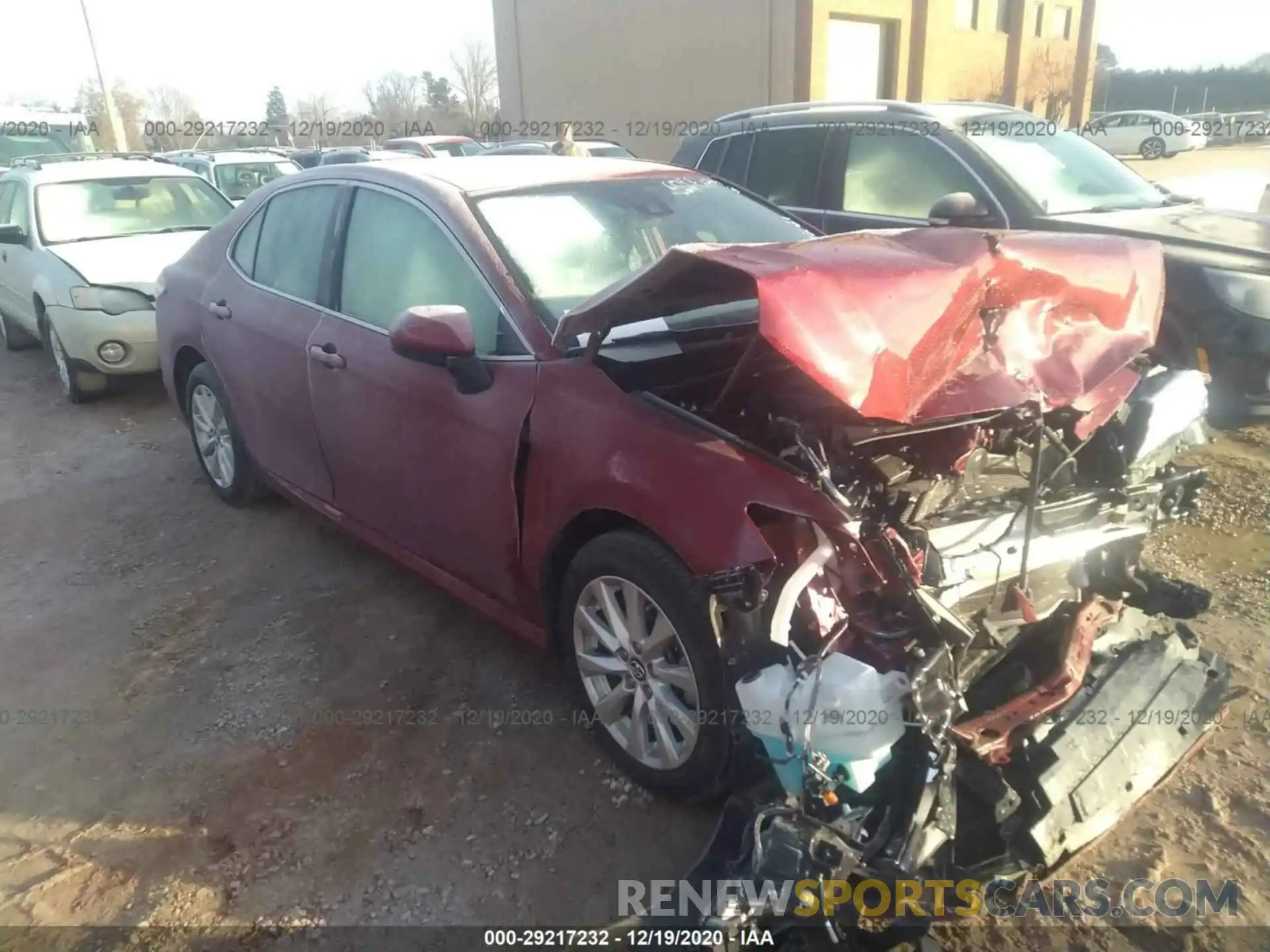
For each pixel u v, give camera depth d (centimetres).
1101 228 539
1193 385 326
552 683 362
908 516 256
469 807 301
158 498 544
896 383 232
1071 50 2902
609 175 396
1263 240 529
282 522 504
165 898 272
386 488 375
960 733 238
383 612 415
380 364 362
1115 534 295
